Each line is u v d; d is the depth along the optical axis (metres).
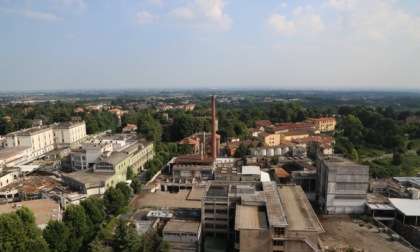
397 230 105.12
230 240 92.88
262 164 162.88
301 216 86.06
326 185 115.38
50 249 79.38
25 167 157.25
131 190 118.38
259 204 90.69
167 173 161.75
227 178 134.75
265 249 78.62
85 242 91.25
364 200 113.94
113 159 140.62
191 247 83.81
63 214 92.06
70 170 164.25
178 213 100.69
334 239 94.69
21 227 77.56
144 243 80.88
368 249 88.69
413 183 127.19
